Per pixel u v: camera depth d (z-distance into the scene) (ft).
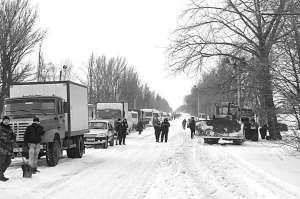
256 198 31.89
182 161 60.85
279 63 46.50
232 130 99.14
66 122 62.34
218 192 35.42
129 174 47.83
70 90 63.57
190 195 34.37
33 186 38.60
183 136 143.64
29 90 63.05
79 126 67.56
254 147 87.81
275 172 45.01
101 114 122.72
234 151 75.97
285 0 42.65
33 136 46.44
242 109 120.26
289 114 48.03
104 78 202.08
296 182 38.11
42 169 52.13
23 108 58.23
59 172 49.32
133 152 78.74
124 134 101.40
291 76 46.14
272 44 49.85
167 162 60.23
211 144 101.09
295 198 31.12
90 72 200.13
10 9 94.17
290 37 44.55
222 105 114.01
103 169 52.65
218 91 102.68
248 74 59.06
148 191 36.52
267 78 48.98
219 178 43.34
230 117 106.93
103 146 90.17
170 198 33.24
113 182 41.81
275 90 47.44
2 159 40.91
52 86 62.75
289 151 69.15
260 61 50.55
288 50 45.11
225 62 95.25
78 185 39.81
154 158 66.95
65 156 72.54
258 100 59.06
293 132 49.55
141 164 58.34
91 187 38.68
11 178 42.96
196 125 122.93
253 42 64.39
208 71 104.17
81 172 49.60
